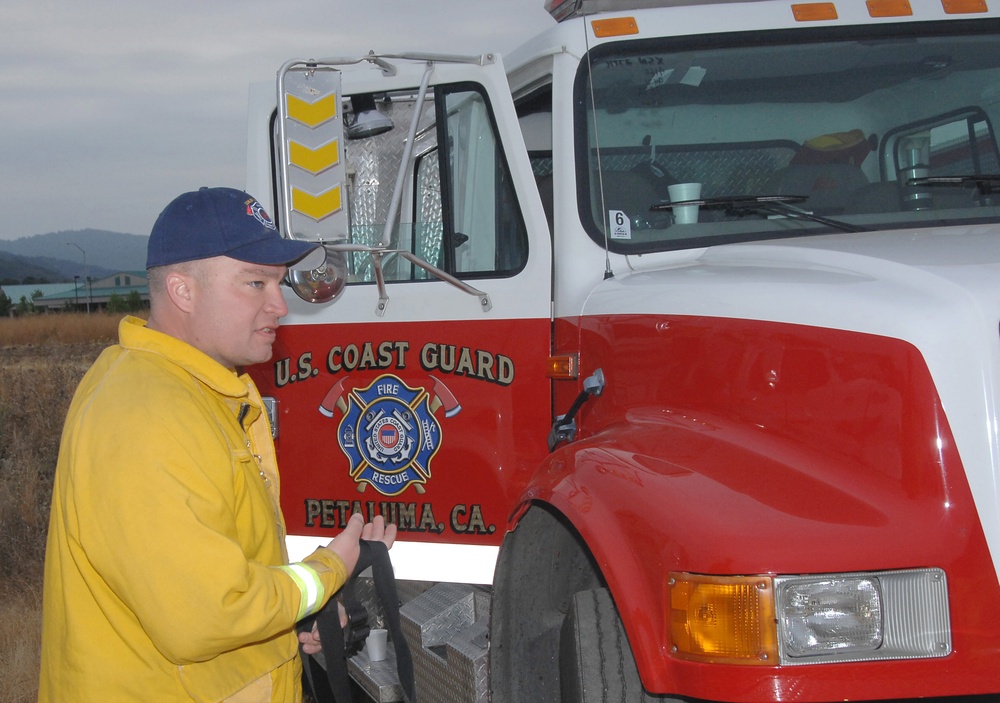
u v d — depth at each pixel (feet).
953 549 7.66
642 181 12.18
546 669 10.23
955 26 13.10
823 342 8.70
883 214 12.01
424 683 12.59
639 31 12.59
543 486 9.69
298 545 13.71
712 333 9.66
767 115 12.54
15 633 18.74
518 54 13.64
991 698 7.94
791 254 10.28
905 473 8.01
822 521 7.81
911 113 12.73
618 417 10.75
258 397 8.25
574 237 11.96
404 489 13.00
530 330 12.25
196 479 6.80
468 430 12.58
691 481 8.50
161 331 7.68
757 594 7.48
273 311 7.89
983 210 12.09
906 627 7.55
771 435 8.92
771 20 12.80
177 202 7.68
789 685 7.38
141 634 7.04
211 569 6.56
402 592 13.43
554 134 12.41
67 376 40.88
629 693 8.66
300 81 10.80
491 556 12.51
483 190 13.05
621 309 10.84
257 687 7.37
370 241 13.48
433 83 12.99
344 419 13.35
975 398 7.93
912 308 8.27
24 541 24.14
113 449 6.74
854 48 12.87
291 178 10.74
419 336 12.85
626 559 8.32
